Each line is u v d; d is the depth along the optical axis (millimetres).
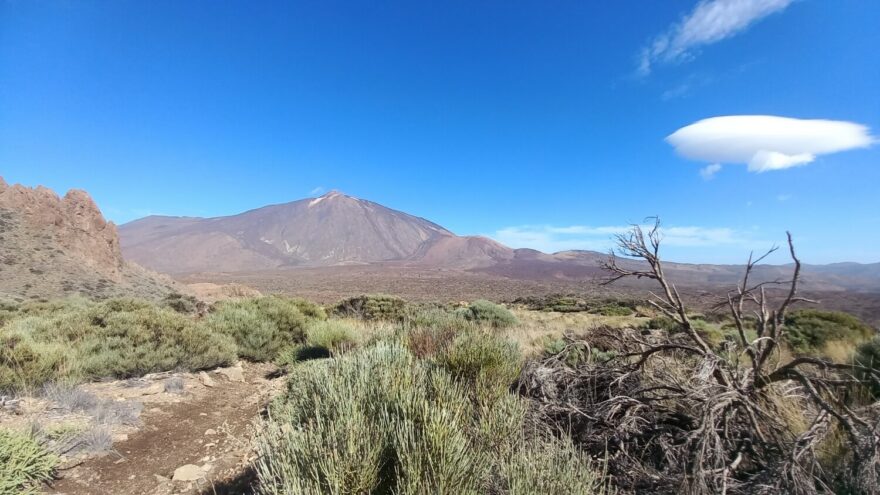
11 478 3330
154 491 3760
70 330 8227
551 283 146125
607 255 4328
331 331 8875
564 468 2520
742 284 3922
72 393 5598
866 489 2561
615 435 3281
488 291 99188
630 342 4555
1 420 4676
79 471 3951
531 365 4598
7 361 5738
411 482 2211
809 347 9539
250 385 7625
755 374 3584
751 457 3127
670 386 3594
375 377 3311
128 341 7766
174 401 6254
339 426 2480
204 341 8406
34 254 38031
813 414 3586
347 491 2244
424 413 2590
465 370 4145
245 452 4578
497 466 2625
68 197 49000
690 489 2600
